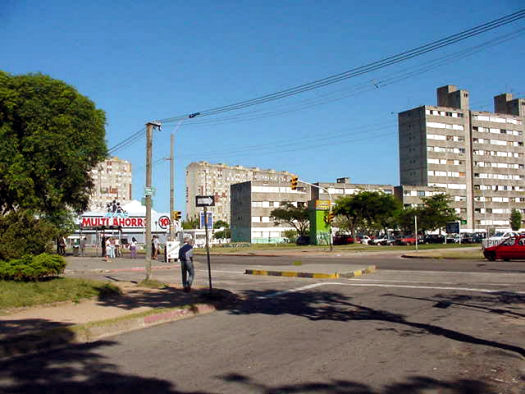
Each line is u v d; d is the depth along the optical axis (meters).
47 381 6.34
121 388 6.03
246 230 100.50
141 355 7.71
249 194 100.00
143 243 65.00
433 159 106.50
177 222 39.47
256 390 5.92
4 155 29.11
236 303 13.53
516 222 107.38
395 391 5.88
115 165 145.12
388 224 88.19
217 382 6.25
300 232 89.56
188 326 10.22
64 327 8.95
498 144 113.06
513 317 10.77
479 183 110.31
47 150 30.14
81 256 42.88
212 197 14.15
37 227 15.48
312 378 6.39
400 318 10.76
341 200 74.06
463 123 109.88
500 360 7.29
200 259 36.94
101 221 53.19
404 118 111.56
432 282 17.62
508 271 21.48
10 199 31.42
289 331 9.52
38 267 14.59
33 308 11.64
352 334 9.15
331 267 23.20
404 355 7.57
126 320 9.87
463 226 107.31
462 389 5.97
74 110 31.98
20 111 29.41
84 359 7.47
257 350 7.98
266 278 20.59
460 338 8.76
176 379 6.39
